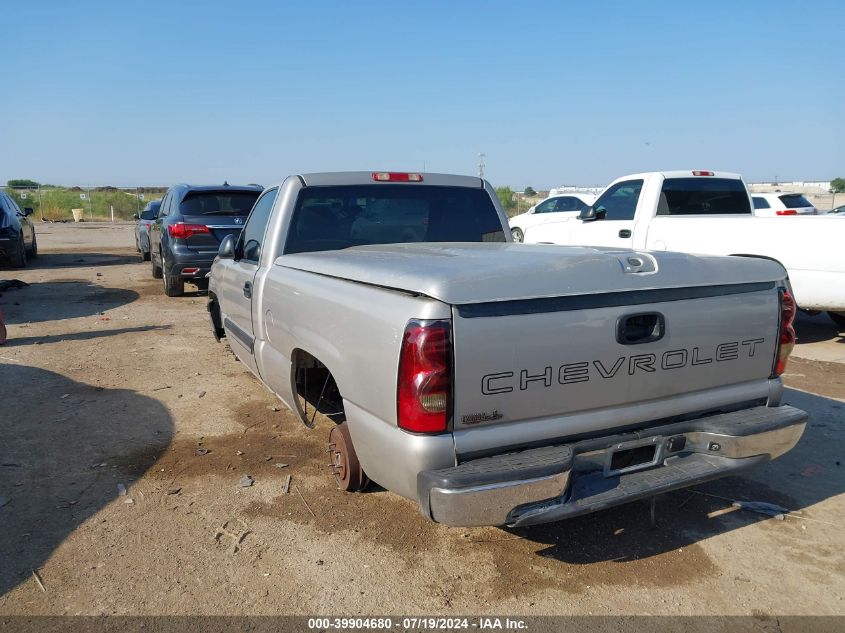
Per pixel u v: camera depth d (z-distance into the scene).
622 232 9.02
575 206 17.64
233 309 5.41
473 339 2.65
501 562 3.28
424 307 2.63
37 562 3.25
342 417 4.33
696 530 3.60
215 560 3.28
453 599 2.99
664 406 3.14
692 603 2.97
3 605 2.93
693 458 3.22
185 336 8.25
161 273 13.64
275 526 3.60
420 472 2.69
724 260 3.29
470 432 2.71
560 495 2.75
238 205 11.07
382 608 2.93
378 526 3.60
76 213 41.66
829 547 3.43
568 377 2.85
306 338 3.62
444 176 5.11
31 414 5.32
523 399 2.78
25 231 16.11
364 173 4.84
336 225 4.70
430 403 2.62
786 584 3.12
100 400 5.69
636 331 3.02
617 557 3.33
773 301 3.41
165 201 12.67
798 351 7.66
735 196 9.23
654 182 8.73
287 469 4.32
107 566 3.22
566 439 2.93
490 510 2.65
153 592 3.03
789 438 3.31
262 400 5.72
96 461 4.43
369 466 3.04
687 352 3.14
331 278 3.49
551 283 2.77
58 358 7.10
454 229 5.08
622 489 2.94
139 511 3.76
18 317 9.45
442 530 3.56
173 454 4.55
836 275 7.05
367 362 2.93
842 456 4.57
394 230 4.89
